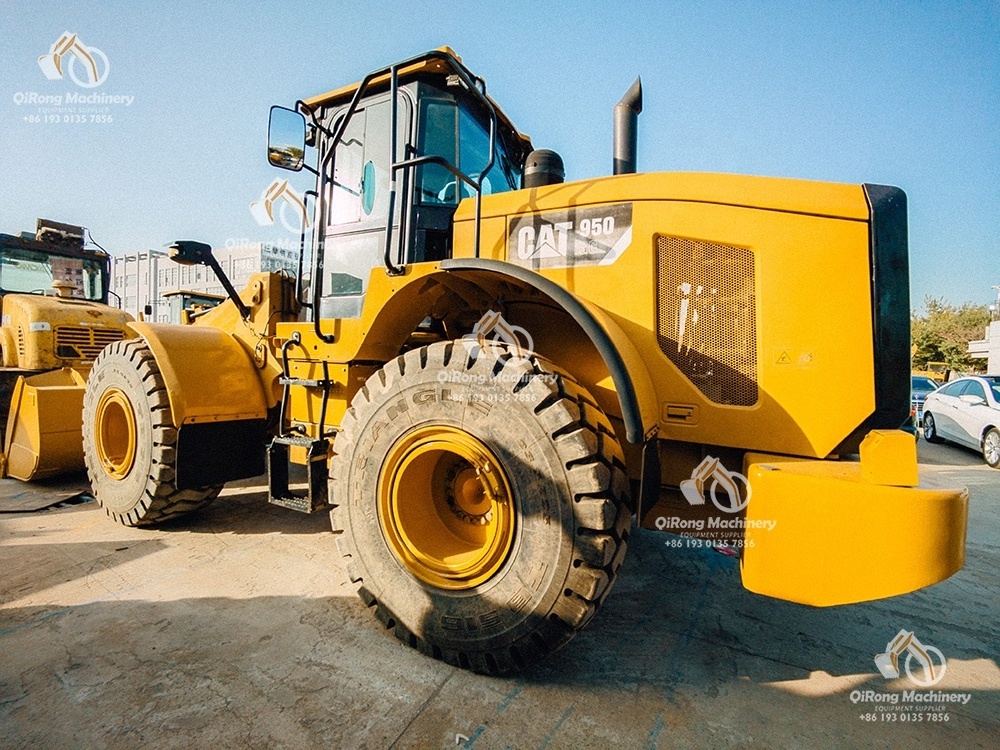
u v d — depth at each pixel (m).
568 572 1.80
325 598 2.55
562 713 1.79
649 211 2.21
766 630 2.41
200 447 3.25
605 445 1.89
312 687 1.88
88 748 1.58
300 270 3.38
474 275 2.23
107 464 3.57
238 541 3.28
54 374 4.89
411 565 2.10
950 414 8.84
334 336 2.77
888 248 1.99
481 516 2.22
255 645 2.14
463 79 2.59
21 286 6.28
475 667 1.98
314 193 3.31
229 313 3.96
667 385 2.16
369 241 3.02
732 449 2.13
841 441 1.98
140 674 1.93
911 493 1.57
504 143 3.61
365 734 1.66
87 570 2.83
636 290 2.22
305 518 3.72
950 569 1.58
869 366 1.96
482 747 1.62
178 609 2.42
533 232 2.44
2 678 1.89
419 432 2.10
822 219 2.02
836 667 2.12
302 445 2.71
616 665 2.09
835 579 1.62
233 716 1.72
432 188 2.91
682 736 1.70
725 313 2.12
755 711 1.84
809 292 2.02
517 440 1.90
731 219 2.11
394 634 2.22
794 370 2.01
